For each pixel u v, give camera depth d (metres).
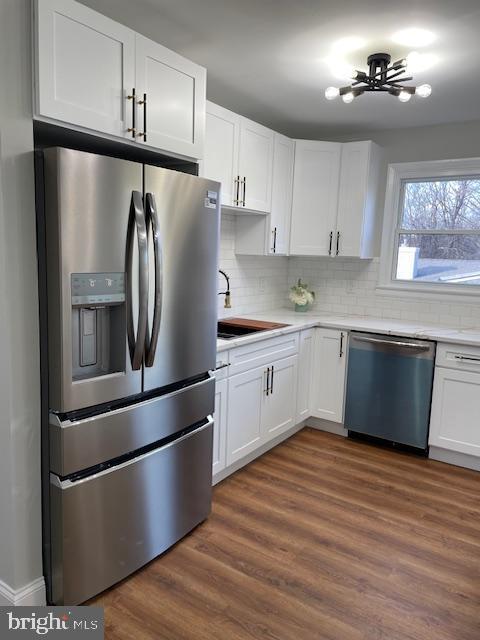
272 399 3.29
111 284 1.78
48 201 1.61
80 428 1.75
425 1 1.94
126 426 1.93
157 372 2.04
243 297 3.94
